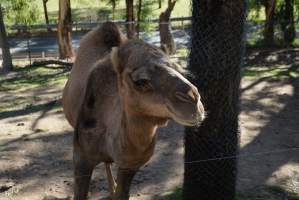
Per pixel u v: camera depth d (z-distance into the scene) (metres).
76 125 4.40
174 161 6.75
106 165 5.39
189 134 4.89
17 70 17.28
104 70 4.13
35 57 21.59
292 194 5.65
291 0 19.00
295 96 10.72
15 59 21.02
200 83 4.61
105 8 38.19
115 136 3.74
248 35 19.16
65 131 8.29
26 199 5.59
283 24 18.86
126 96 3.27
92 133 4.16
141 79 3.03
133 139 3.47
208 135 4.76
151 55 3.12
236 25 4.47
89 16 35.50
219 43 4.48
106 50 4.83
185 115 2.84
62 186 5.95
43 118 9.24
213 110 4.66
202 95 4.62
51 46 26.64
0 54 22.02
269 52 17.06
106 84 4.07
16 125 8.77
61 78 15.03
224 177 4.92
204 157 4.85
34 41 28.64
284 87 11.66
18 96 12.18
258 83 12.06
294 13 21.38
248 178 6.10
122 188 4.23
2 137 7.95
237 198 5.50
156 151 7.15
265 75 13.15
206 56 4.53
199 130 4.78
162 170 6.39
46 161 6.79
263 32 19.16
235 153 4.92
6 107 10.80
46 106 10.45
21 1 25.78
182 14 33.75
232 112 4.71
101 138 4.11
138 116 3.30
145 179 6.09
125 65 3.26
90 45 5.00
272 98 10.53
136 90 3.12
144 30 22.17
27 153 7.11
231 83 4.61
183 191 5.19
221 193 4.97
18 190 5.83
